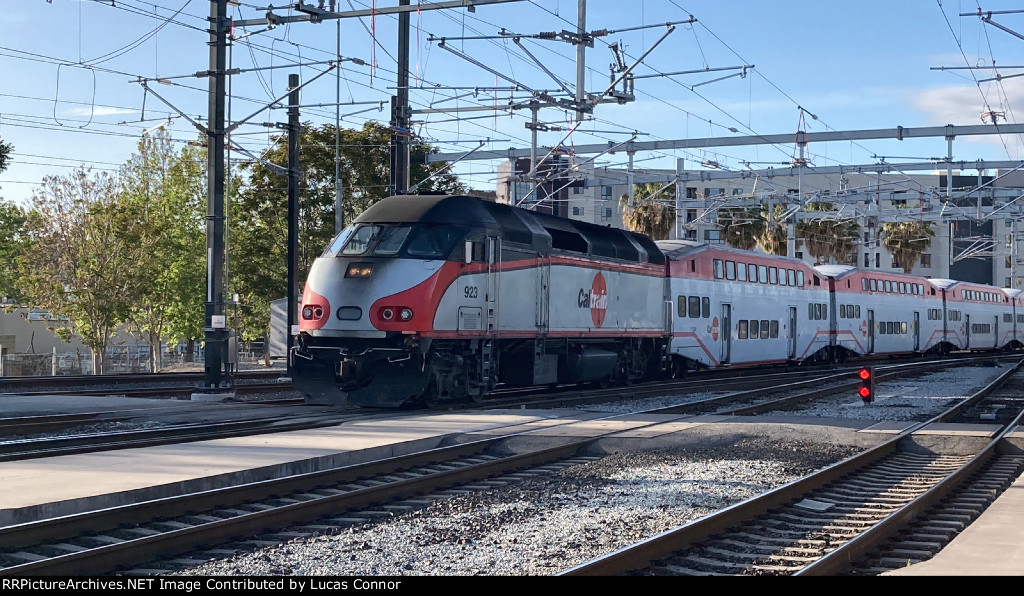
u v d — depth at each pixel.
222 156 23.33
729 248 34.34
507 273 21.27
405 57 27.56
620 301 26.64
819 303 41.12
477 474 12.91
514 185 33.03
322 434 15.45
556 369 23.89
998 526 9.05
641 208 57.28
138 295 46.25
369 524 9.79
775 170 39.94
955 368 40.34
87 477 10.99
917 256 74.25
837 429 16.88
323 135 44.78
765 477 12.85
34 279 46.59
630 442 15.68
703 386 27.58
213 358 22.98
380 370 19.00
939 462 14.76
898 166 38.34
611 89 23.94
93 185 47.25
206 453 13.09
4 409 19.34
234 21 23.20
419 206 20.16
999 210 41.50
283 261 45.19
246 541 8.97
